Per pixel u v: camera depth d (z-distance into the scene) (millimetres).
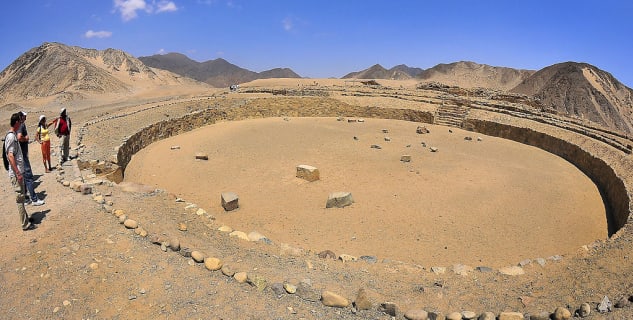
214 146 28188
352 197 18016
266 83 66938
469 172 23297
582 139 29562
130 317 7934
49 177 15844
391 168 23547
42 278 8914
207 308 8203
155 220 12086
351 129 36000
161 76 98312
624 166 22266
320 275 10055
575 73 85750
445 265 12875
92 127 27750
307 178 21125
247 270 9688
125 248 10180
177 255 10062
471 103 43625
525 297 9445
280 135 32094
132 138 26594
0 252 9812
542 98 84438
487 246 14383
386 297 9203
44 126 16531
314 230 15258
